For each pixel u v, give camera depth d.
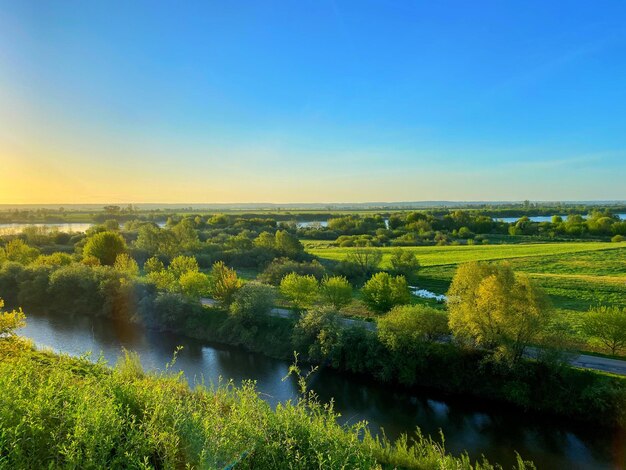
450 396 35.59
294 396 35.50
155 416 12.56
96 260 75.06
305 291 52.25
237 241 102.50
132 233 121.31
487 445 28.64
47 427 11.99
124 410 13.97
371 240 129.88
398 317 39.22
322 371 40.62
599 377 31.91
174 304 52.88
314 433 12.98
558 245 118.06
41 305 64.12
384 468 19.05
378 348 38.88
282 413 14.24
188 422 12.92
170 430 12.69
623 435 29.12
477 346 37.06
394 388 37.22
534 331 33.41
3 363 16.27
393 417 32.47
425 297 65.50
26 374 15.12
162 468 11.59
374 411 33.41
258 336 47.31
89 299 60.62
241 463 11.70
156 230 100.88
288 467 11.71
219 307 53.88
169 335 51.75
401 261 77.06
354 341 40.53
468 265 39.78
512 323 33.50
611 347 39.12
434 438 29.52
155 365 41.97
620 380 31.09
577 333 44.00
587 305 57.75
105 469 10.66
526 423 31.33
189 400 16.36
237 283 53.41
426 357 37.53
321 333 41.38
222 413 15.52
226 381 38.22
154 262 73.50
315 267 72.44
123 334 51.72
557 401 31.88
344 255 104.19
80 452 10.62
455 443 28.94
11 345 25.16
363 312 55.22
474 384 35.28
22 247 86.19
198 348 47.44
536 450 27.98
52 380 14.70
